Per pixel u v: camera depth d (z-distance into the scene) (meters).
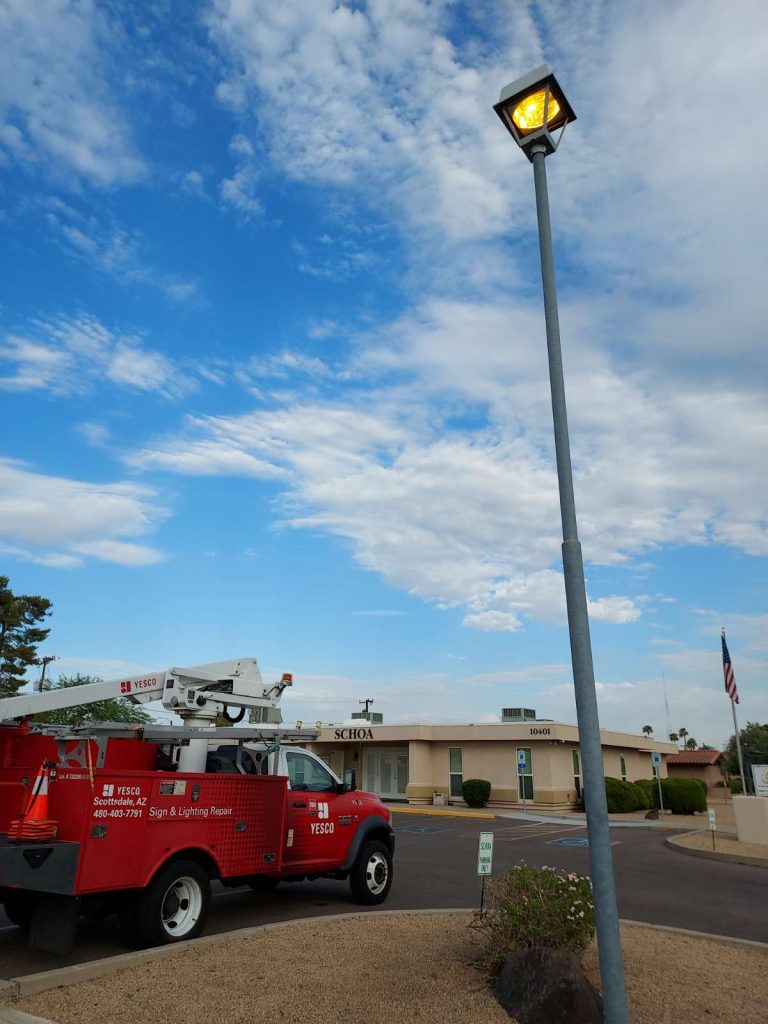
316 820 10.30
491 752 36.12
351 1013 5.96
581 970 6.07
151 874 7.89
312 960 7.34
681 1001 6.42
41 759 8.57
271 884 11.75
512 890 7.01
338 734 38.78
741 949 8.59
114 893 7.83
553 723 34.19
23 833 7.46
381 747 39.81
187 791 8.44
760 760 67.88
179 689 9.75
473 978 6.72
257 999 6.25
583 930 6.61
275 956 7.48
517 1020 5.83
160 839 8.07
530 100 6.63
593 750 5.09
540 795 34.25
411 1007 6.07
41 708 8.84
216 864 8.64
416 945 7.90
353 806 11.00
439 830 24.33
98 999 6.25
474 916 8.84
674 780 39.59
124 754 8.85
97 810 7.59
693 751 58.19
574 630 5.38
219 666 10.39
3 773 8.59
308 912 10.25
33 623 37.88
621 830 27.09
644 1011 6.13
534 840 21.58
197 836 8.46
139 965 7.20
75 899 7.44
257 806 9.24
